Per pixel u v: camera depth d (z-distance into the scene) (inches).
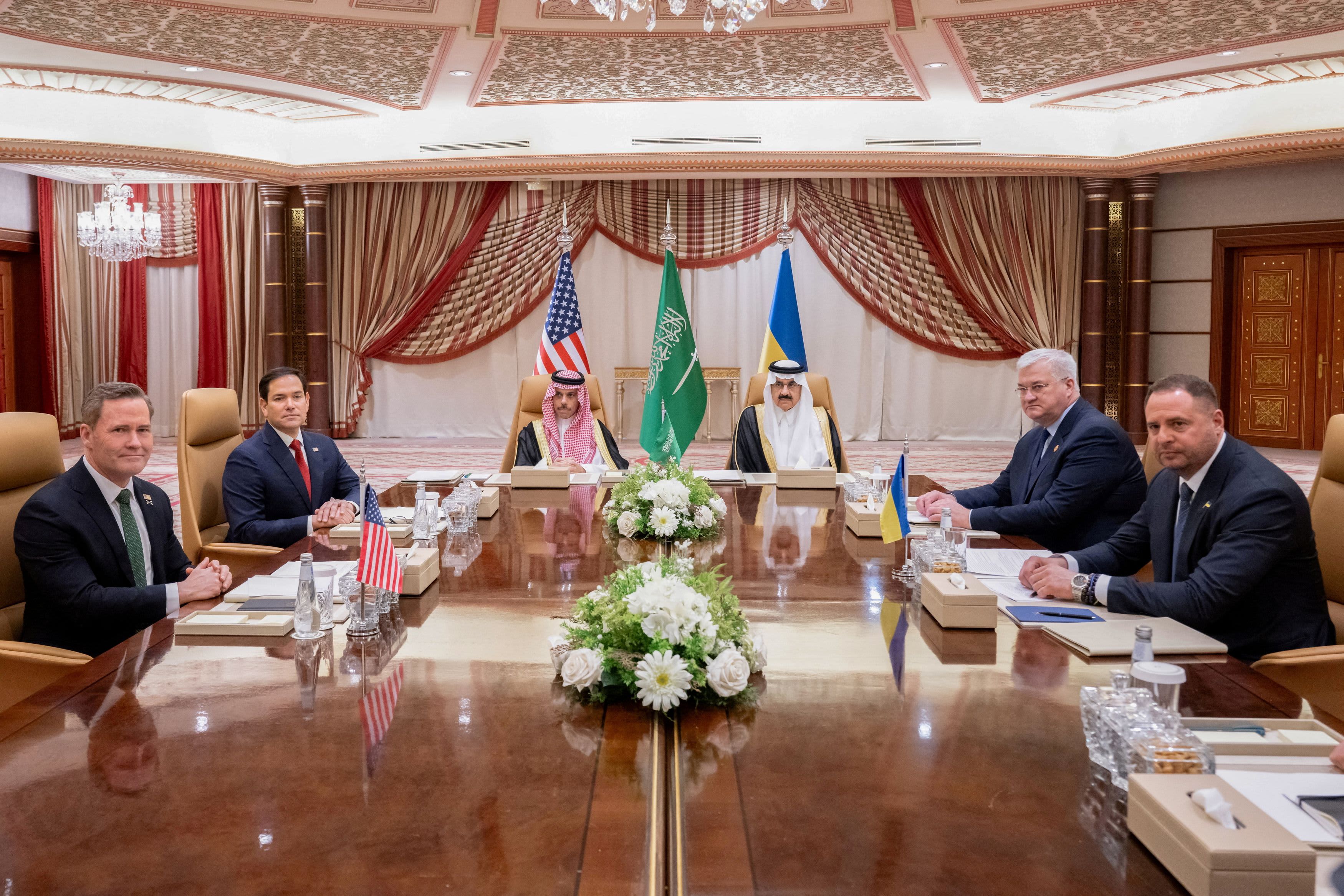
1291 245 380.8
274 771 49.8
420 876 39.9
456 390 431.8
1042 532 120.7
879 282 413.1
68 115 346.6
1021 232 406.0
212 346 430.0
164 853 41.8
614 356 422.6
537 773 49.5
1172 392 89.2
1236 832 38.4
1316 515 101.7
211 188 422.9
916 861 41.3
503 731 54.9
